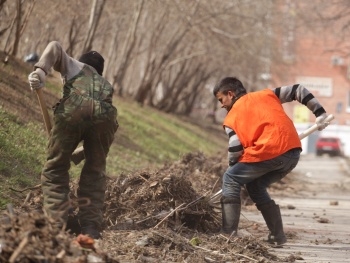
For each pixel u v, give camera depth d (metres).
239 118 11.90
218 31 44.88
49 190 10.40
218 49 51.44
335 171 49.84
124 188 12.45
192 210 12.42
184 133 42.69
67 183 10.48
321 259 11.49
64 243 7.78
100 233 10.81
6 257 7.47
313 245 13.05
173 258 10.23
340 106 116.50
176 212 12.13
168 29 48.16
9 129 16.53
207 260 10.27
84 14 33.72
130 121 34.66
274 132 11.79
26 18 25.97
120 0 39.84
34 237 7.66
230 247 11.07
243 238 11.37
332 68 115.81
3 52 25.61
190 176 19.16
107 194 12.20
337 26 62.41
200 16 43.06
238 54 53.06
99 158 10.62
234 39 50.09
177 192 12.50
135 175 12.73
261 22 55.59
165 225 11.85
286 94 12.17
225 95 12.21
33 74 10.16
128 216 12.02
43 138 17.48
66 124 10.29
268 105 11.91
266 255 11.23
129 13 43.06
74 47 36.47
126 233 10.98
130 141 29.70
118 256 10.08
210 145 44.88
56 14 33.38
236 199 12.01
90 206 10.64
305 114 111.25
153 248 10.53
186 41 51.25
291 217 18.11
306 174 42.50
